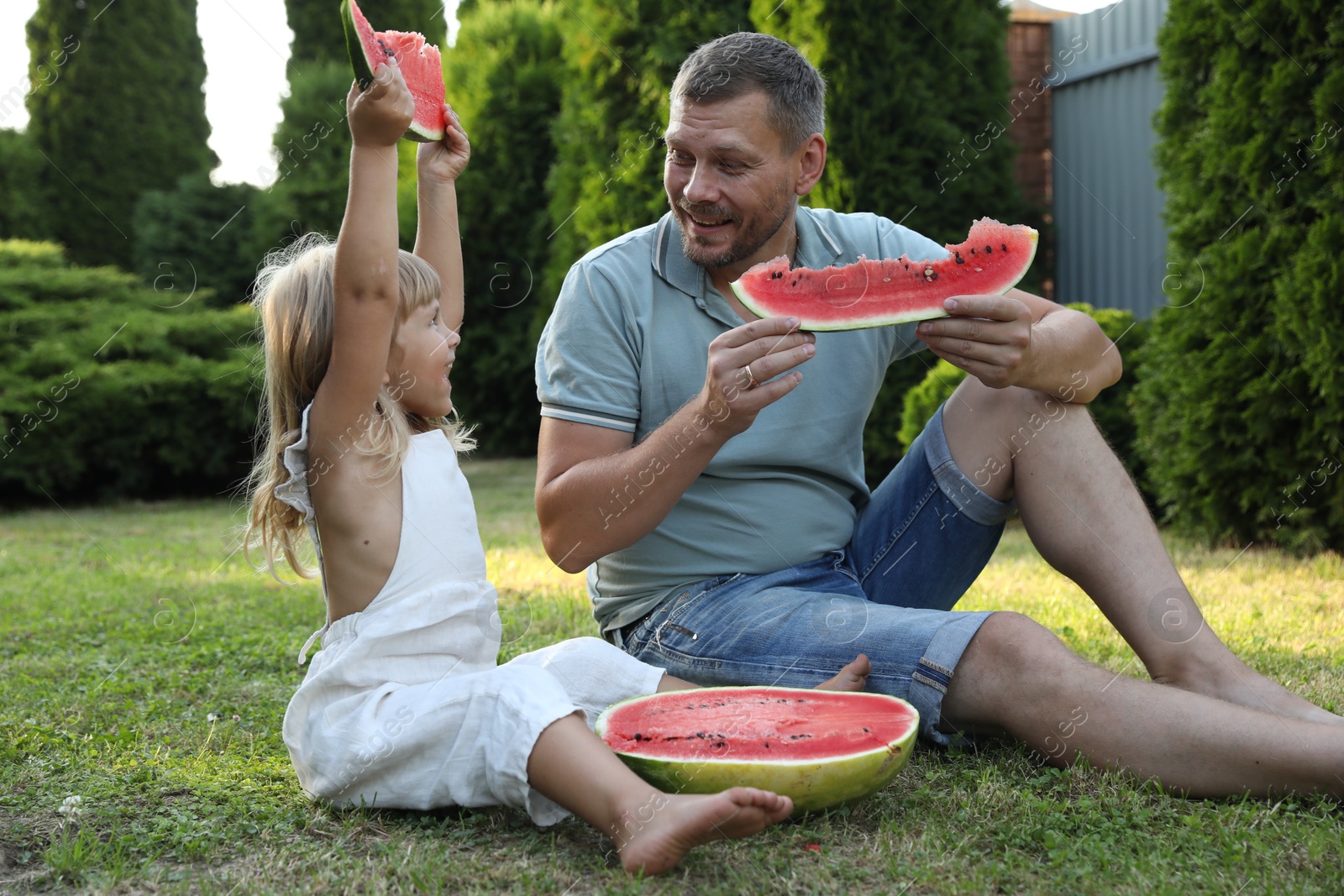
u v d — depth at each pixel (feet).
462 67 35.60
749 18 25.23
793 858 5.69
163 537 21.71
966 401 7.93
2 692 9.44
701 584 7.79
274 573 7.39
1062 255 30.73
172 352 29.37
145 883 5.52
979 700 6.81
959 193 24.14
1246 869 5.38
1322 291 15.12
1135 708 6.43
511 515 22.95
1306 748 6.08
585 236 27.94
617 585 8.09
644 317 7.79
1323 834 5.69
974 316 6.93
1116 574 7.15
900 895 5.25
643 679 7.12
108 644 11.78
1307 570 15.12
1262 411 16.16
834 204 22.76
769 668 7.31
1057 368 7.20
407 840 6.01
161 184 41.65
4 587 15.70
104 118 40.63
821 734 6.30
